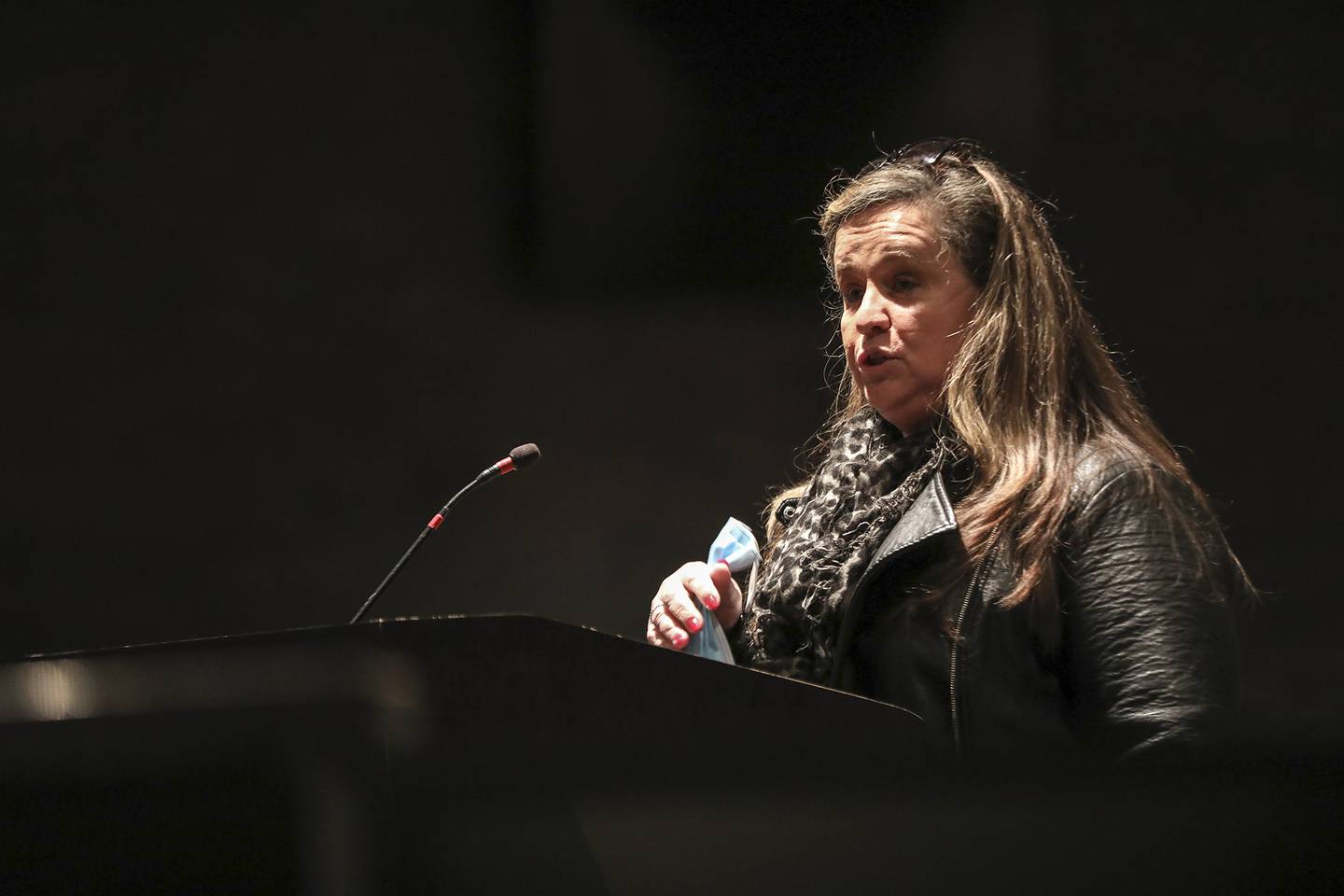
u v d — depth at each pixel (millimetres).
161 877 3822
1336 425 16750
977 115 17016
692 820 3650
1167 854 3359
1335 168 16531
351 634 3748
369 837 3686
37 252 19375
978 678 5391
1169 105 16812
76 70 19203
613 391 18906
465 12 18734
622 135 18188
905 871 3514
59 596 19453
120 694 3896
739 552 6527
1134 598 5188
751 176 17938
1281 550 16875
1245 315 16906
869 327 6129
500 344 19062
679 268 18328
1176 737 4859
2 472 19453
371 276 19234
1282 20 16500
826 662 5867
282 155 19219
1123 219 16984
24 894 3928
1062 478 5555
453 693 3709
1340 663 16547
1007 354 5969
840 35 17391
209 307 19406
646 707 3729
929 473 5949
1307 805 3322
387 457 19344
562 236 18578
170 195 19328
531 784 3684
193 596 19406
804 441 18375
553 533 19078
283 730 3764
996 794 3471
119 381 19469
